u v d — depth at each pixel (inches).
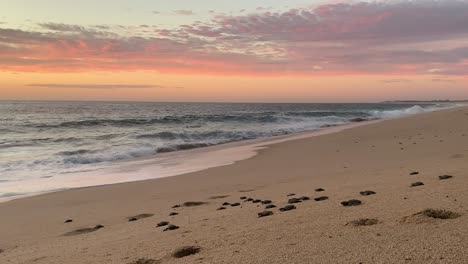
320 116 2020.2
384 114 2246.6
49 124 1512.1
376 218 183.3
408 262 124.3
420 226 161.9
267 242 168.2
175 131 1211.2
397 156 519.2
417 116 1413.6
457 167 342.0
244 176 477.4
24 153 778.2
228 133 1171.9
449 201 199.8
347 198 250.4
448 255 126.0
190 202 328.5
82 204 382.0
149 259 167.6
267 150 759.7
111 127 1422.2
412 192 237.8
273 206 259.3
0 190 479.8
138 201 371.9
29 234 282.5
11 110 3149.6
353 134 909.8
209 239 187.8
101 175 566.9
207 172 537.6
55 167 642.2
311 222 193.6
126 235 232.4
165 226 243.0
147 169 606.5
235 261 147.6
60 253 208.8
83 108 3934.5
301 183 373.7
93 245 216.5
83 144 924.0
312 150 700.0
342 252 141.7
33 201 411.2
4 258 216.8
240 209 268.4
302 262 136.7
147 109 3772.1
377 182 309.3
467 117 1079.0
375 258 131.2
